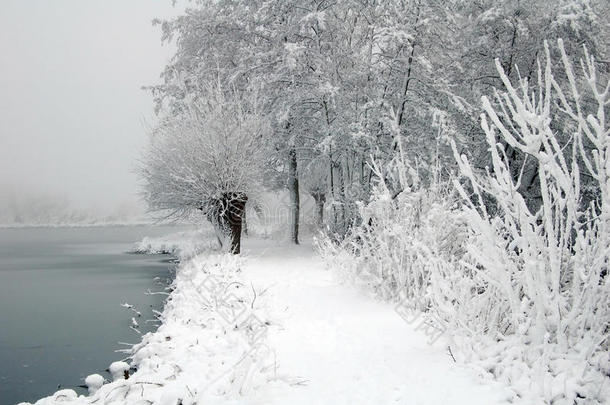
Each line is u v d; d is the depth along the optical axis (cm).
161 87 2209
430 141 1691
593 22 1573
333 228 1761
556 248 422
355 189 1689
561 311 425
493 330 467
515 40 1733
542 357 399
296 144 1967
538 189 1788
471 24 1802
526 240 413
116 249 3173
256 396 421
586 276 401
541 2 1712
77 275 1869
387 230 823
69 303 1322
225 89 1883
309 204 3147
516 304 433
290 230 2122
